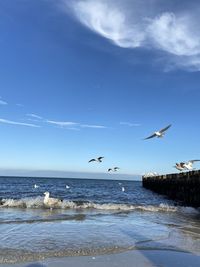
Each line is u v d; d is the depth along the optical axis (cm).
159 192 5572
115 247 1259
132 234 1516
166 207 2822
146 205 2969
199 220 2125
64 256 1121
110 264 1056
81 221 1794
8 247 1189
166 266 1059
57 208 2330
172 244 1355
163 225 1811
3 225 1565
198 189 3164
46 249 1190
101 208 2484
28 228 1528
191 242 1409
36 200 2589
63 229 1546
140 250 1239
